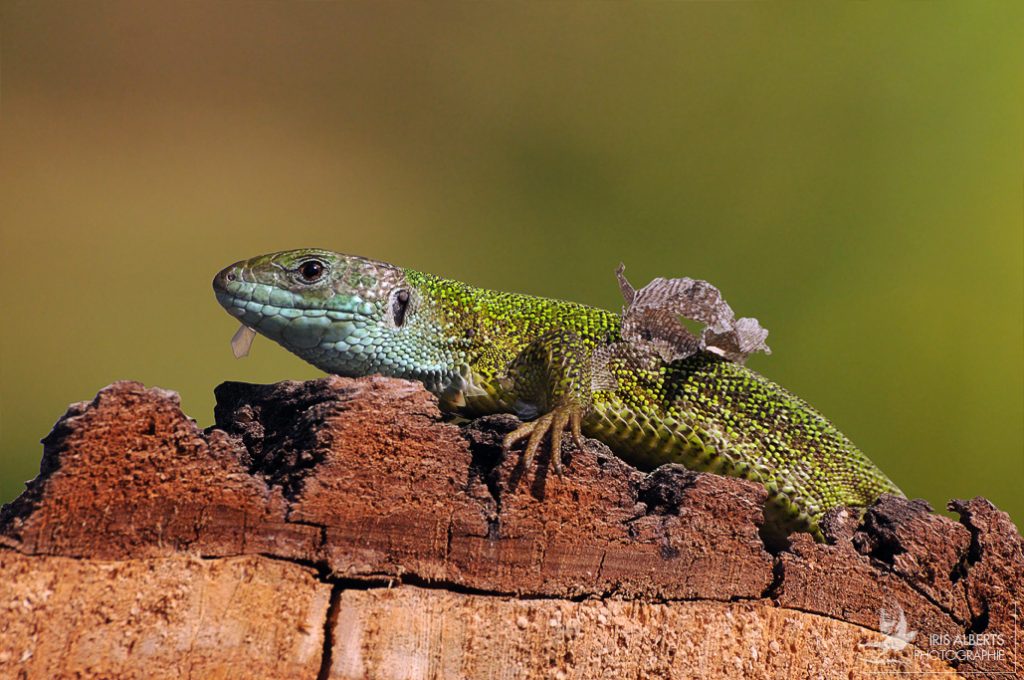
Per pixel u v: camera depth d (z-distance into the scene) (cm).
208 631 55
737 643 56
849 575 57
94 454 54
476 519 55
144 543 55
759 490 56
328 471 55
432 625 55
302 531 55
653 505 56
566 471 56
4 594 54
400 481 55
